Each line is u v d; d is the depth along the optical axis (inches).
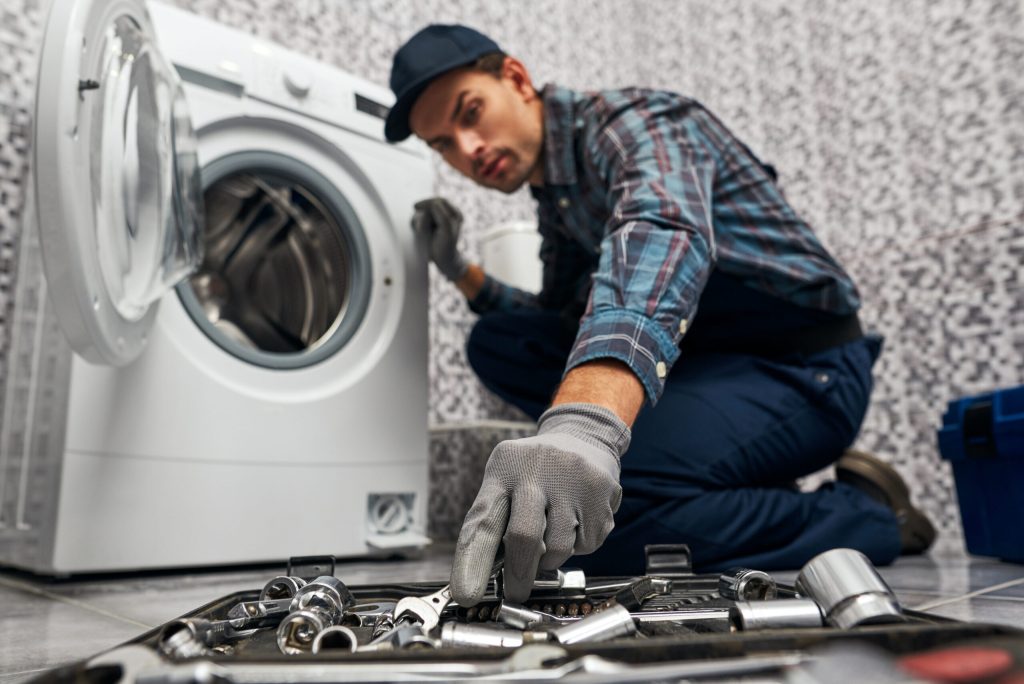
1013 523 44.3
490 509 23.8
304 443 48.2
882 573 42.4
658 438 42.2
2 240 53.8
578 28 100.3
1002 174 66.5
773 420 45.1
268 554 45.7
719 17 93.7
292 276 56.2
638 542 40.1
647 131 42.8
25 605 33.9
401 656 13.9
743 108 89.0
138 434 41.8
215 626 20.2
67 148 28.9
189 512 43.0
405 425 53.6
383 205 55.6
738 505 41.3
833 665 13.1
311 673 12.9
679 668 12.5
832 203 78.4
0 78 55.2
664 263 31.8
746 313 51.0
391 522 52.7
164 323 43.9
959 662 13.1
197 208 46.2
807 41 83.4
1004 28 67.9
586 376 28.8
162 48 45.6
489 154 51.7
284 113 50.7
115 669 13.2
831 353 50.0
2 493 46.9
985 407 46.1
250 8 68.1
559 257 60.4
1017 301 64.3
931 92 72.2
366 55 76.5
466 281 63.4
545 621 23.7
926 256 70.6
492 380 58.9
